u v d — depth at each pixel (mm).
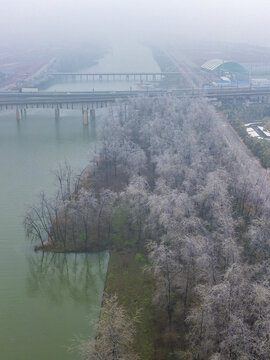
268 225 89188
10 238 107062
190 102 190750
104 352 58406
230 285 64938
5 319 81500
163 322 75812
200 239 79375
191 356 65500
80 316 82875
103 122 183750
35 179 143875
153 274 85625
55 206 106062
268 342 57125
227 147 143500
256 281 71688
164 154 130875
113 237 103875
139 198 101375
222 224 88125
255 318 62750
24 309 84750
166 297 78625
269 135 186375
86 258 98812
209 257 72688
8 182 141500
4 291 89812
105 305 78875
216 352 60062
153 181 128125
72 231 105625
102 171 141000
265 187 111062
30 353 72562
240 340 57375
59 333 77625
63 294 90125
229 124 198750
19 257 100250
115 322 61750
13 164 159125
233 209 107375
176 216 90062
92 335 76375
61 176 124250
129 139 157875
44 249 101438
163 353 69438
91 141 189125
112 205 108500
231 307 62344
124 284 87562
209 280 71688
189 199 97938
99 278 93875
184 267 76312
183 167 119812
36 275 95188
